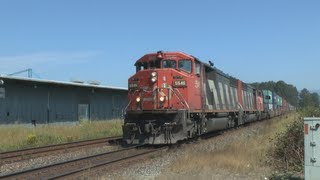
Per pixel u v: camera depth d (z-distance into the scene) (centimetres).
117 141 2506
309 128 1019
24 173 1393
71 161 1650
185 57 2328
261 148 1841
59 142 2677
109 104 5550
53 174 1414
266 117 6072
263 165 1520
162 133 2208
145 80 2275
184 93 2228
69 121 4622
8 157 1830
